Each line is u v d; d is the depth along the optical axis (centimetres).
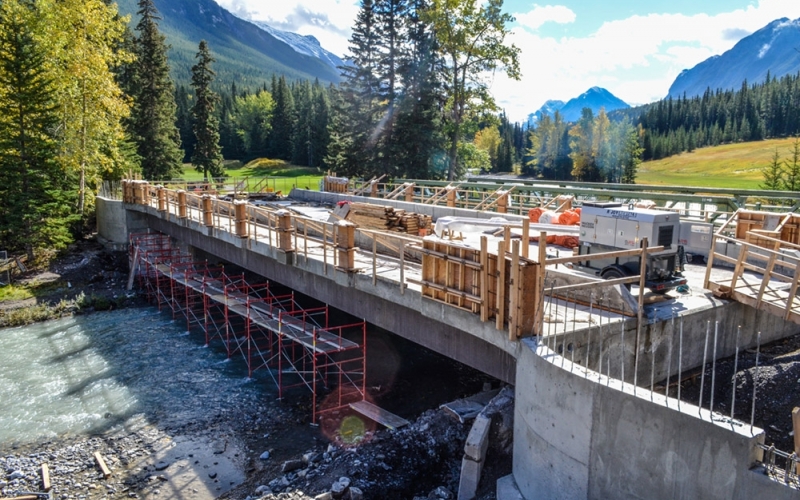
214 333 2692
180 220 3175
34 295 3253
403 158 4894
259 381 2145
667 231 1381
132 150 5297
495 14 4484
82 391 2105
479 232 2141
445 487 1312
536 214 2309
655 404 870
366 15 5259
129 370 2281
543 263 1134
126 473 1577
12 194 3572
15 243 3788
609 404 927
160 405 1977
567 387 993
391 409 1839
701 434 823
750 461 782
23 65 3572
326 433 1741
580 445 978
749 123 16138
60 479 1555
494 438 1273
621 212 1423
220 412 1909
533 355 1078
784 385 1283
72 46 4147
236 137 14612
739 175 11125
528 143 16975
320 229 1973
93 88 4219
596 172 10138
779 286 1482
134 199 3872
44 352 2498
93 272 3647
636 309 1263
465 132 5038
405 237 1511
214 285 2770
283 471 1502
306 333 2017
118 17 4866
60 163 3966
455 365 2064
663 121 18188
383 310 1752
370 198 3619
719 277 1673
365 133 5166
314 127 11375
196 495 1463
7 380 2212
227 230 2650
